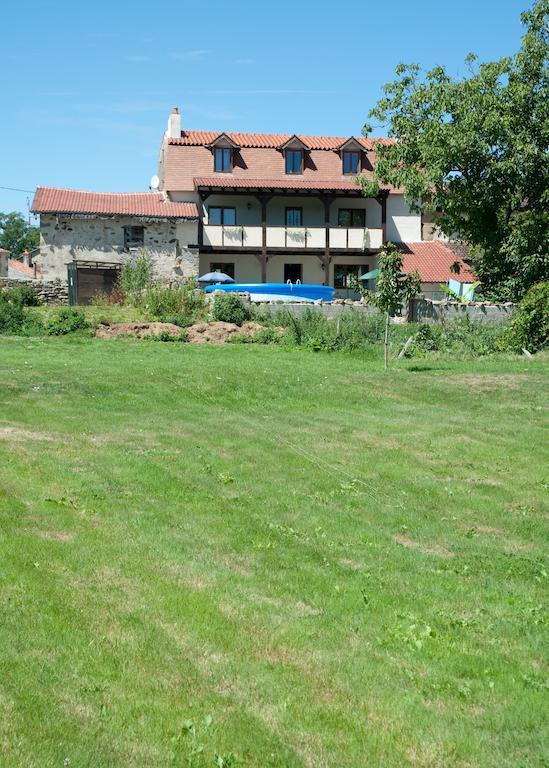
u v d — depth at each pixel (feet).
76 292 103.71
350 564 26.27
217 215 137.69
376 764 15.66
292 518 30.68
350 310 95.71
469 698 18.31
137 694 17.28
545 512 33.81
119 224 125.59
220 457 39.34
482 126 99.76
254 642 19.98
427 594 24.12
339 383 63.05
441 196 104.83
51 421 44.93
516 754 16.30
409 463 40.88
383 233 137.59
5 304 88.33
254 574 24.47
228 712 16.89
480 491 36.60
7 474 33.06
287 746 15.93
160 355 73.41
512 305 99.50
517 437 47.39
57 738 15.52
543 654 20.67
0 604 20.76
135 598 21.93
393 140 145.89
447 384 64.49
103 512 29.25
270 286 110.32
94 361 67.36
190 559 25.21
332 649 19.98
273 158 141.38
